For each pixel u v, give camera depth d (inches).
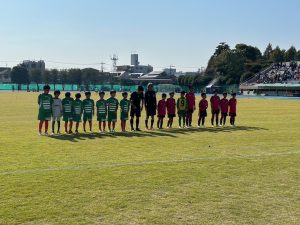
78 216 310.0
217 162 516.4
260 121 1132.5
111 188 387.9
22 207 328.8
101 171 458.9
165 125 1025.5
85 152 586.6
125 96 858.8
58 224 293.4
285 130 893.2
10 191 373.1
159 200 351.9
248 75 4613.7
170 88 4552.2
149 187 392.8
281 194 372.5
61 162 507.8
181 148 628.7
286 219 308.5
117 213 317.7
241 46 5600.4
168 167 483.8
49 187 388.2
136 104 872.3
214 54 5797.2
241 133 835.4
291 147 641.6
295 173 456.4
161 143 684.7
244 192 378.6
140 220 303.3
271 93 3774.6
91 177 430.0
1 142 690.2
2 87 5236.2
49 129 910.4
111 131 860.6
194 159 535.2
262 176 440.8
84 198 354.9
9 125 999.0
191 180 421.4
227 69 4940.9
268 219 308.2
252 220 306.0
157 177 432.5
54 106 816.3
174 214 317.1
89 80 6491.1
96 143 682.2
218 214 318.3
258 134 817.5
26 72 6397.6
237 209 330.3
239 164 504.1
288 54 5807.1
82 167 478.6
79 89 4899.1
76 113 831.7
